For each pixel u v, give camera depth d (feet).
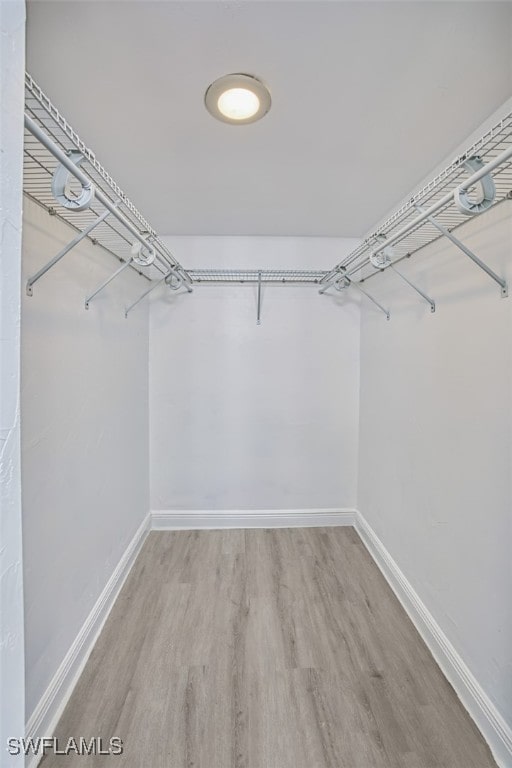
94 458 5.11
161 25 2.81
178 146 4.46
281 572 6.63
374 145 4.45
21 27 1.58
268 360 8.12
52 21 2.77
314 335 8.14
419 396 5.35
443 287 4.69
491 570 3.77
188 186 5.54
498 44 2.99
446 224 4.45
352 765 3.53
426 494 5.13
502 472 3.62
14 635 1.62
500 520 3.65
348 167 4.96
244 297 8.01
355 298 8.14
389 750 3.66
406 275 5.76
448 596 4.55
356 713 4.02
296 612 5.58
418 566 5.35
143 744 3.69
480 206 2.78
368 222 7.01
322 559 7.07
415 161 4.82
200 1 2.62
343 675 4.49
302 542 7.70
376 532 7.13
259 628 5.24
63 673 4.12
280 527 8.29
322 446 8.28
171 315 7.99
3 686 1.57
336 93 3.54
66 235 4.22
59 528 4.13
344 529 8.25
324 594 6.02
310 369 8.17
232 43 2.98
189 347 8.05
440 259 4.76
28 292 3.54
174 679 4.41
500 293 3.64
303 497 8.33
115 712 4.00
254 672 4.52
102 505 5.41
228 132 4.17
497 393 3.69
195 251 7.82
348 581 6.38
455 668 4.32
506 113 3.68
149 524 8.04
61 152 2.31
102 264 5.33
